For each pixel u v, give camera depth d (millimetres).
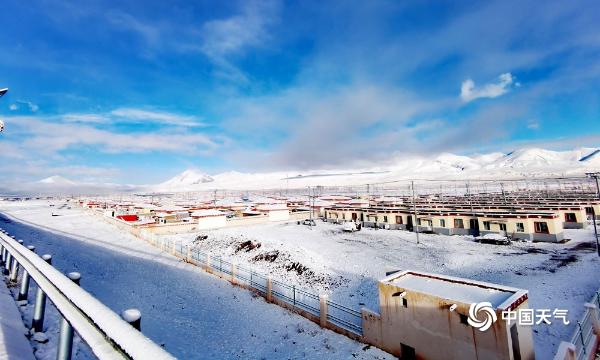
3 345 4641
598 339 13539
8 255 10281
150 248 38750
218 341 16062
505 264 29578
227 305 21422
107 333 2262
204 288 24562
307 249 36562
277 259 34781
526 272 26828
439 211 48438
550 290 22141
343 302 22594
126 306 17000
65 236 40875
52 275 4191
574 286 22562
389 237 45906
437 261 31938
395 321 14281
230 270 30094
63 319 3404
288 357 14898
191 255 33875
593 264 27781
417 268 29859
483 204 58438
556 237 37500
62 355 3303
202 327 17344
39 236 34594
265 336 17094
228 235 46625
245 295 23375
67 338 3371
